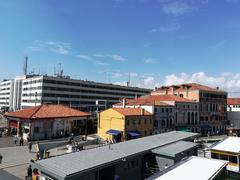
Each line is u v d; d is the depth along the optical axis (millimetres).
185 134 40406
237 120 76188
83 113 55656
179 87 72938
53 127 48688
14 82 143500
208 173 18203
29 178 23891
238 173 27375
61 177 18203
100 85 133125
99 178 23391
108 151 25406
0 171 27203
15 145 40375
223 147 30250
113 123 49750
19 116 47438
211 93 69875
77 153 24250
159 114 55281
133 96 149125
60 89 116500
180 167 19484
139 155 25531
